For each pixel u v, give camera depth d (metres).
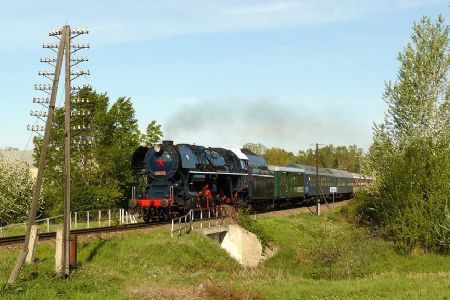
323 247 31.81
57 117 51.84
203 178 33.44
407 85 38.06
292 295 18.81
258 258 32.62
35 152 54.41
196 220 29.03
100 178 53.59
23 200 47.59
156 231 26.91
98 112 53.19
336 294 19.41
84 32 20.06
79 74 20.34
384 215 36.12
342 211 49.16
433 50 37.69
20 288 16.47
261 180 42.69
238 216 33.28
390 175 35.91
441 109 37.00
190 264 23.92
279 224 38.47
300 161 125.69
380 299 18.28
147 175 32.44
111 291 17.53
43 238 23.58
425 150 36.09
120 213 38.62
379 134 38.97
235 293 17.94
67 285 17.80
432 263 30.81
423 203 33.62
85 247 22.64
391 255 33.16
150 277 20.27
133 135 55.47
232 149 40.28
